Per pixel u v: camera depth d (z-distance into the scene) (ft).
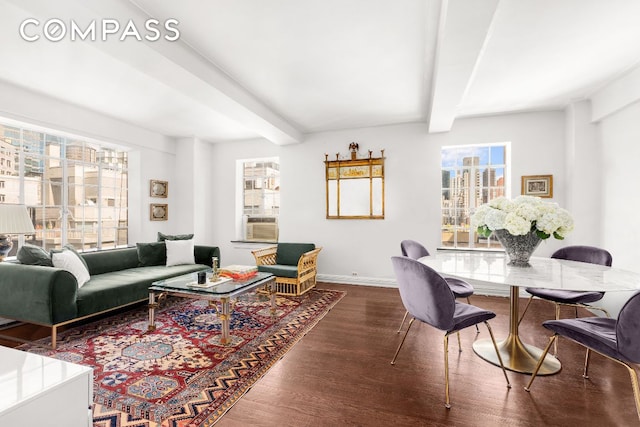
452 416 5.43
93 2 5.77
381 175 15.31
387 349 8.16
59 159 13.09
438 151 14.57
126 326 9.76
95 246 14.51
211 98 10.11
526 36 7.58
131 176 15.93
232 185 18.69
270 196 18.74
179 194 17.83
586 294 7.68
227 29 7.41
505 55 8.50
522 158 13.39
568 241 12.42
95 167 14.56
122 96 11.50
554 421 5.31
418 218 14.85
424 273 5.95
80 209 13.92
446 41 6.83
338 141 16.17
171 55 7.62
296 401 5.86
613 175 10.62
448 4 5.63
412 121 14.75
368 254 15.66
